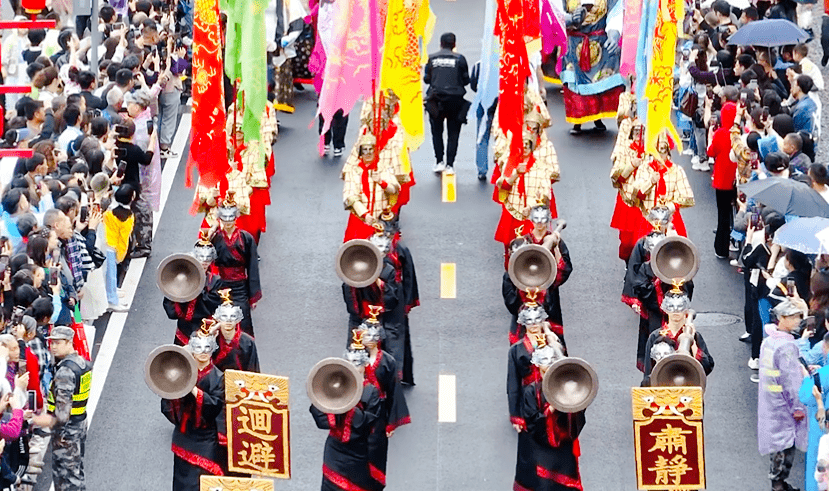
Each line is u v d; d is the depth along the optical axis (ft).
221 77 180.24
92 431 167.32
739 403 172.24
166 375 140.26
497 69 222.89
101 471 159.74
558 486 143.64
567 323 191.31
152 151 205.26
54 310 157.17
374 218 171.94
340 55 185.16
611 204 225.35
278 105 260.21
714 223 219.61
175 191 231.50
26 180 171.01
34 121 195.21
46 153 180.34
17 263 153.89
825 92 261.03
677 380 138.72
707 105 227.81
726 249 207.51
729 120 201.16
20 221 163.12
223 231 177.37
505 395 174.60
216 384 143.13
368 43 184.44
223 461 144.97
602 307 195.42
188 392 138.92
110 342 186.70
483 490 156.25
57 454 144.87
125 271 205.57
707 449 163.22
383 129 196.03
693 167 237.25
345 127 241.14
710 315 193.36
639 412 135.95
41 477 158.10
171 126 243.60
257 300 180.04
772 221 171.12
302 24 259.60
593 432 166.81
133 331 189.78
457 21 310.65
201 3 177.17
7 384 133.59
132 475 159.33
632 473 159.12
